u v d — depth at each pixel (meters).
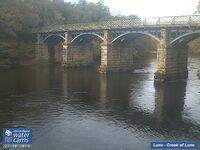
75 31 74.25
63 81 53.69
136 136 26.77
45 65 81.31
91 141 25.58
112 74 63.22
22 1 87.56
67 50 76.12
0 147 24.16
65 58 76.75
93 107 35.88
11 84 49.09
